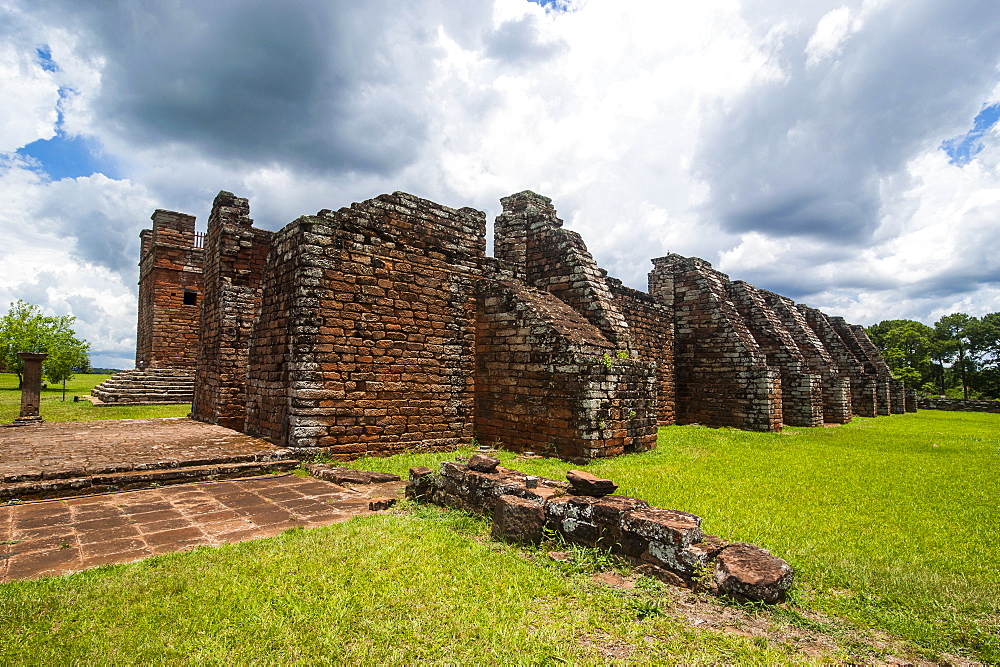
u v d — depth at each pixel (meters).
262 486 8.19
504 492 5.97
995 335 59.03
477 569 4.61
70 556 4.95
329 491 7.85
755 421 19.58
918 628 3.76
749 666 3.21
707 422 20.97
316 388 10.34
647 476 9.40
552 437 11.62
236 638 3.37
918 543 5.69
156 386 26.20
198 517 6.35
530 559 4.98
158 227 29.06
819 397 23.25
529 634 3.54
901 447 15.10
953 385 63.75
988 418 31.84
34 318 33.81
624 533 4.84
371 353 11.29
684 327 21.98
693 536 4.54
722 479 9.23
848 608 4.09
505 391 12.80
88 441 11.04
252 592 4.03
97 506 6.81
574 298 14.89
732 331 20.42
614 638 3.53
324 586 4.16
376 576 4.39
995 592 4.38
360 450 10.90
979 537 6.02
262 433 11.70
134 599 3.90
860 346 34.88
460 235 13.50
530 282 16.19
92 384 42.06
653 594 4.21
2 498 6.85
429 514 6.39
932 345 63.06
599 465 10.56
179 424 15.27
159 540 5.45
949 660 3.38
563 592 4.23
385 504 6.86
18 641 3.26
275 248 11.88
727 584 4.08
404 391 11.83
